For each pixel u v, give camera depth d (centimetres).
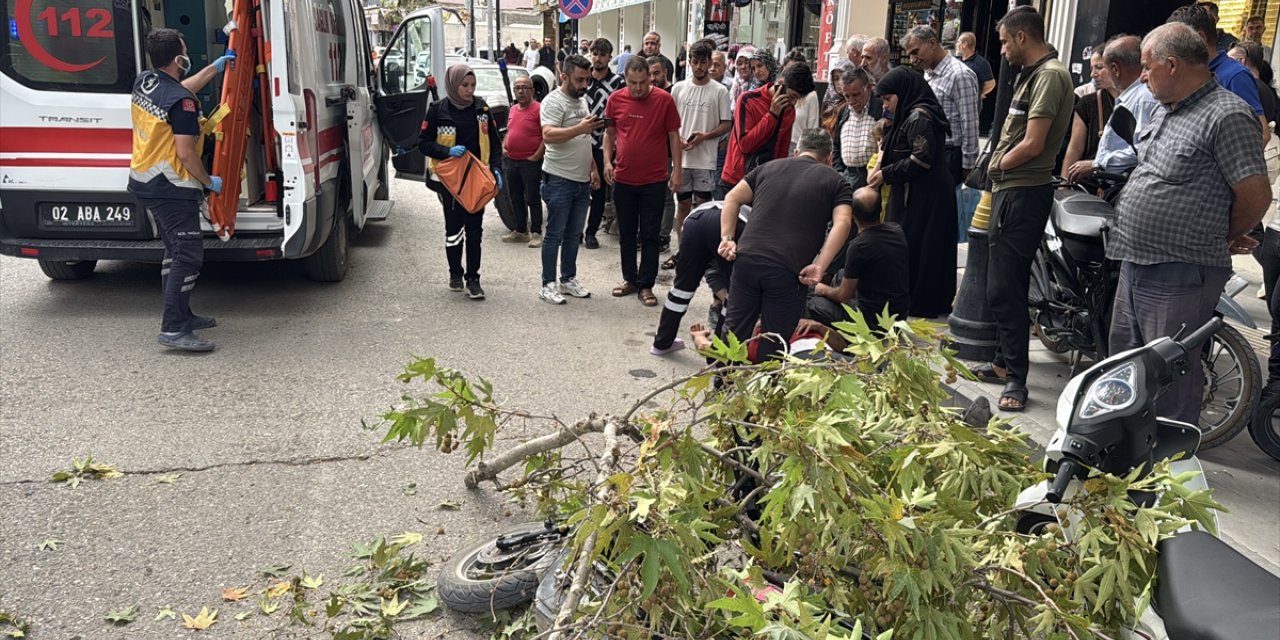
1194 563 208
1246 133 395
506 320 723
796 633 176
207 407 526
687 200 935
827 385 241
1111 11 894
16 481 429
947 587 212
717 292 638
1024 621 227
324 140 747
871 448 248
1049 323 561
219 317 709
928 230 669
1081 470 257
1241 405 469
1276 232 514
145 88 594
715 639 217
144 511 406
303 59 691
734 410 258
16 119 661
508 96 1241
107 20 655
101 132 668
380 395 553
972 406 414
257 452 469
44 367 582
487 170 760
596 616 205
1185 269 416
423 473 450
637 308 774
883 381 261
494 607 320
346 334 673
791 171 516
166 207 603
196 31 839
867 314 522
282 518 404
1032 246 519
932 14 1439
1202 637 192
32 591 344
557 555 293
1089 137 642
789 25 1802
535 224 1019
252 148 759
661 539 203
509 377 591
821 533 226
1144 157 430
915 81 658
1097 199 532
